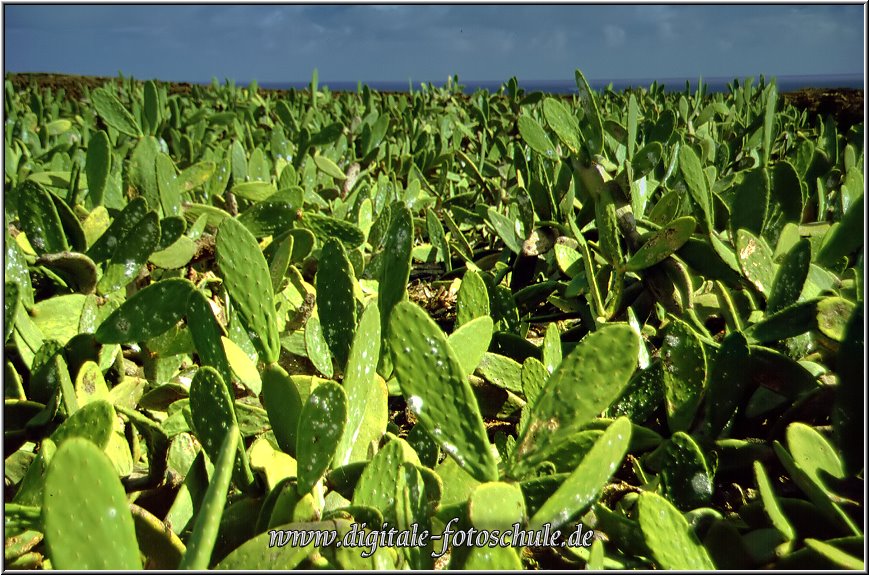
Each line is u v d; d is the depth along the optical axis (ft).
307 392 4.77
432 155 15.58
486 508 3.11
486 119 20.12
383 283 4.91
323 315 4.80
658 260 6.04
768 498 3.65
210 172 10.12
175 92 35.96
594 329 7.01
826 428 4.50
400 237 4.75
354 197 12.27
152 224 6.35
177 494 4.30
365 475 3.64
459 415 3.55
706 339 5.10
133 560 2.94
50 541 2.89
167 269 7.61
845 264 6.40
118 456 4.62
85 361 5.33
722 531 3.76
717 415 4.66
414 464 3.74
